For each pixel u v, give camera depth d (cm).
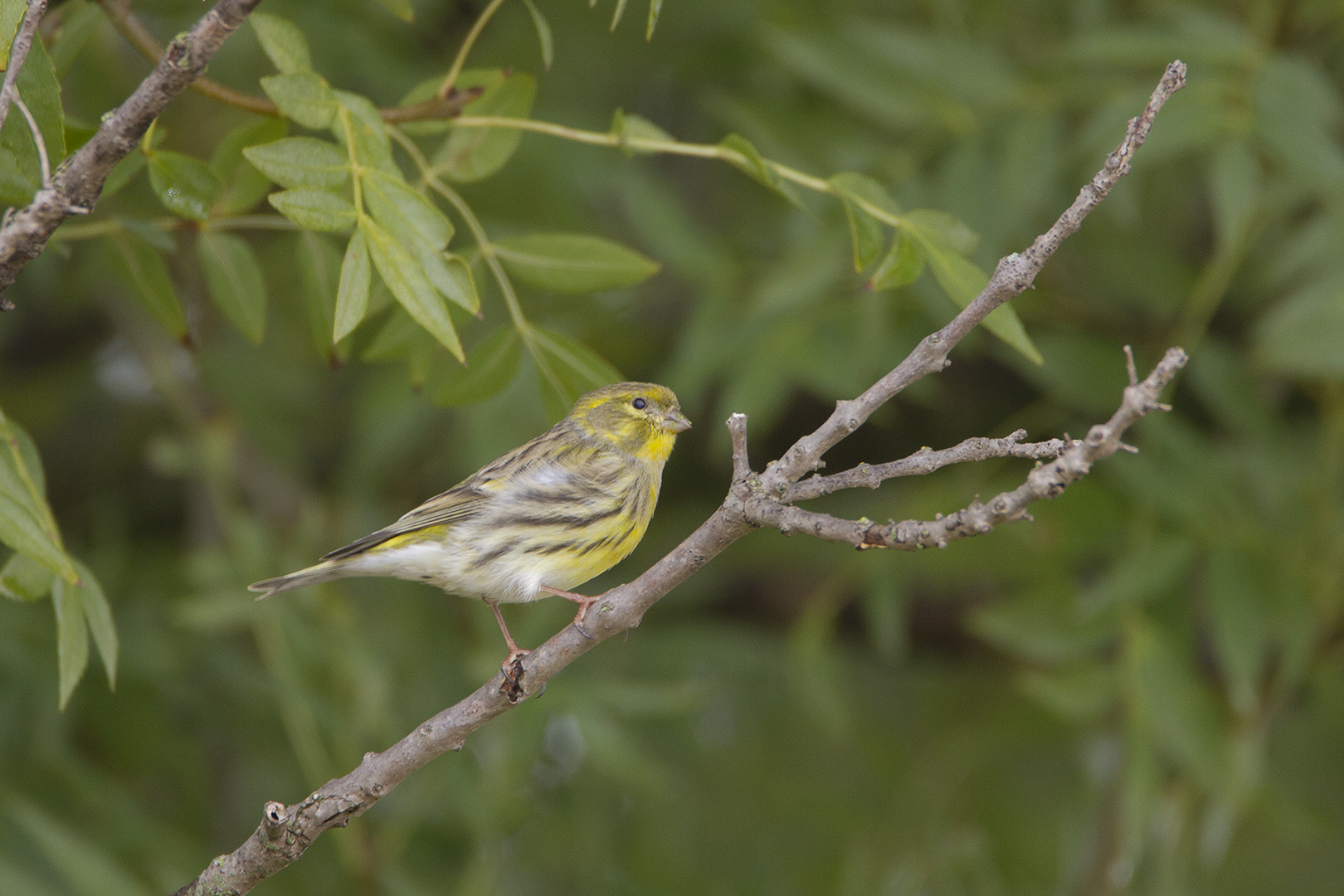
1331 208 987
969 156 1020
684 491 1387
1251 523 1010
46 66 571
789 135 1062
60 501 1398
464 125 697
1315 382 1080
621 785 1222
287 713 1038
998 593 1315
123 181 668
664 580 575
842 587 1167
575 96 1285
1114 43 960
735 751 1370
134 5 1024
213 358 1285
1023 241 1126
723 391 1383
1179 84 503
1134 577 973
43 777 1084
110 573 1173
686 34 1257
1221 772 987
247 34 1117
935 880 1188
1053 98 1042
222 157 688
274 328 1330
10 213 587
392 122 680
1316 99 940
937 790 1242
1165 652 1008
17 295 1342
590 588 1216
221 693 1205
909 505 1154
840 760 1370
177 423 1387
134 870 1070
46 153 554
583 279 754
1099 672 1013
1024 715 1234
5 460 544
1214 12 1127
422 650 1221
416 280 558
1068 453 455
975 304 530
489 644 1148
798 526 521
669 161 1373
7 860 973
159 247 721
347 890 1147
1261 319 1120
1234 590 981
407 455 1382
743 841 1317
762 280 1093
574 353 755
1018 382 1336
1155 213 1231
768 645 1276
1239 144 926
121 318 1244
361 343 1104
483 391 777
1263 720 1064
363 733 1105
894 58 1040
